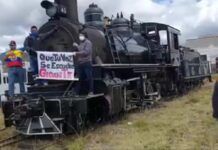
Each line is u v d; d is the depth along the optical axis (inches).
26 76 514.0
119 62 544.4
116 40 564.7
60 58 451.2
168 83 797.9
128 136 412.5
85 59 450.3
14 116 420.5
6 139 428.1
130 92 577.3
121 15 634.8
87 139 401.4
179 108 629.3
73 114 419.8
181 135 406.0
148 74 668.1
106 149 364.8
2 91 1090.1
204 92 933.2
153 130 439.5
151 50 704.4
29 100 422.0
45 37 474.0
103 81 469.7
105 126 474.0
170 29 787.4
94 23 545.6
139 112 599.5
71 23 469.7
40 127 405.1
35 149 376.8
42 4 471.8
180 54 904.9
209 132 412.2
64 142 393.4
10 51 502.3
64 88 455.8
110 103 469.4
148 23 769.6
